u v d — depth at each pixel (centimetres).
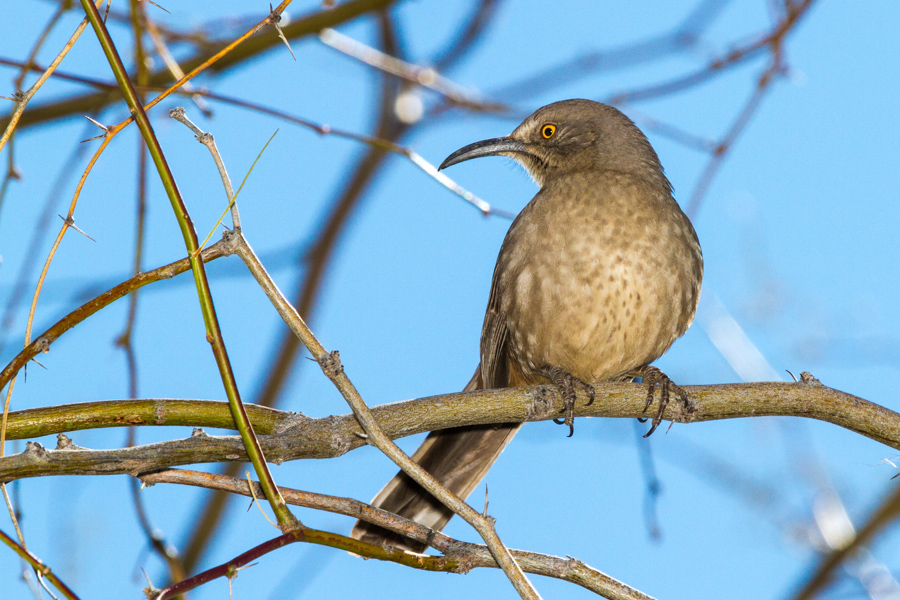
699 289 919
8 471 530
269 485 515
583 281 860
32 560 455
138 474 561
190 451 573
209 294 514
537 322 888
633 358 895
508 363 995
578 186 888
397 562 551
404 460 546
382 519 583
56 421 565
